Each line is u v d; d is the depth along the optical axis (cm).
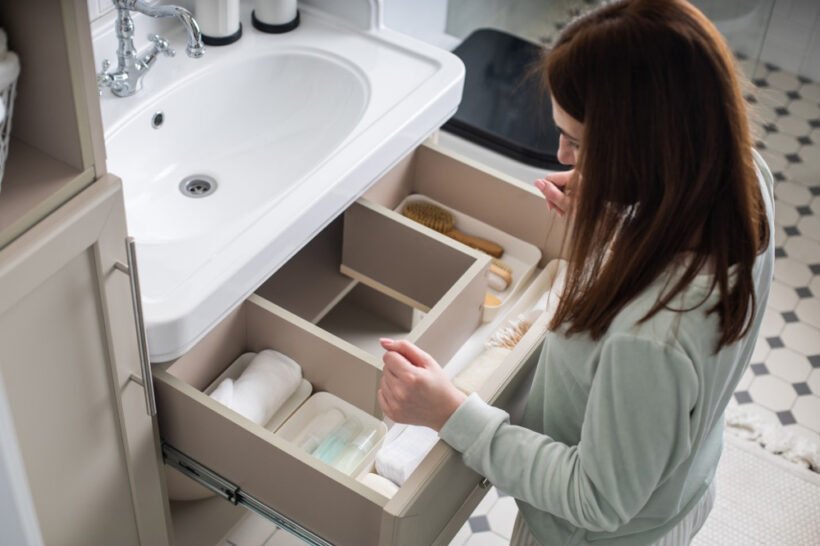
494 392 124
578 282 102
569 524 121
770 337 235
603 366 99
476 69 265
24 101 102
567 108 96
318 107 172
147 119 156
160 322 126
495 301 172
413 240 166
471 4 283
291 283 177
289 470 129
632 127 90
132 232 148
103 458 130
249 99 172
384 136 157
